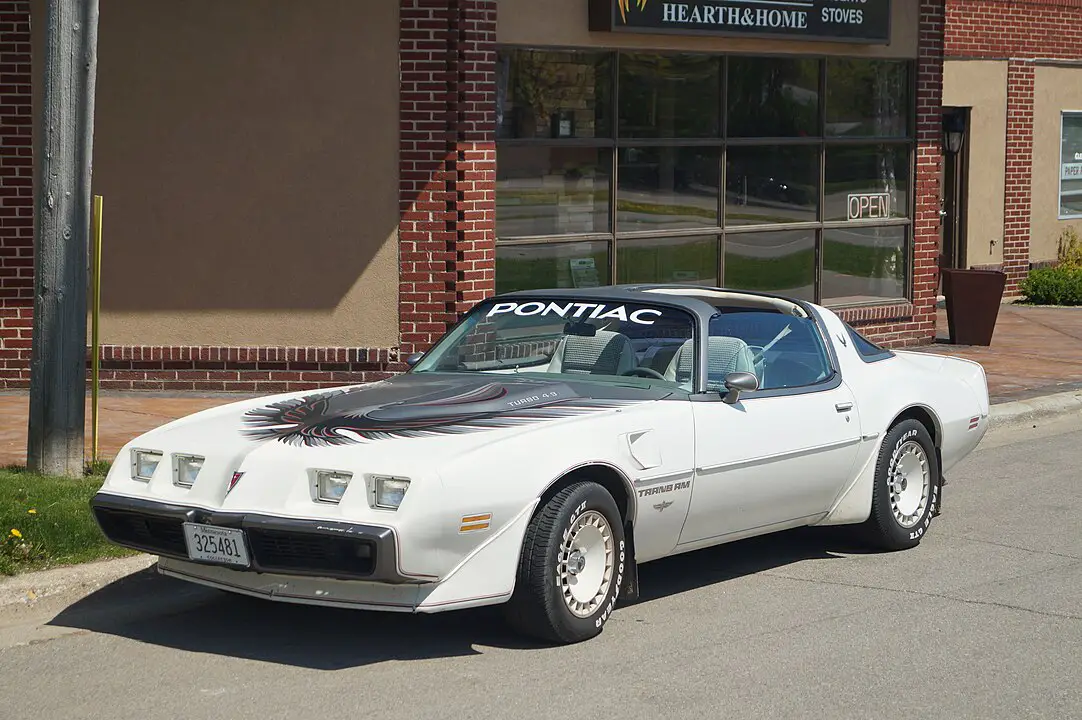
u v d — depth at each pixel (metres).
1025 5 21.30
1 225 13.06
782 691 5.81
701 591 7.47
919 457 8.51
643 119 14.44
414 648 6.39
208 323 13.23
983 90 20.97
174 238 13.13
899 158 16.70
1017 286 21.94
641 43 14.16
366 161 13.03
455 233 13.04
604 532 6.51
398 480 5.89
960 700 5.72
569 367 7.46
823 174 15.98
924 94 16.62
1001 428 12.84
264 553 6.02
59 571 7.12
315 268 13.17
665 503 6.83
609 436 6.55
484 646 6.42
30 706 5.63
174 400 12.67
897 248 16.84
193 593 7.35
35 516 7.55
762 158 15.46
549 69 13.69
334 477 6.00
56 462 8.78
